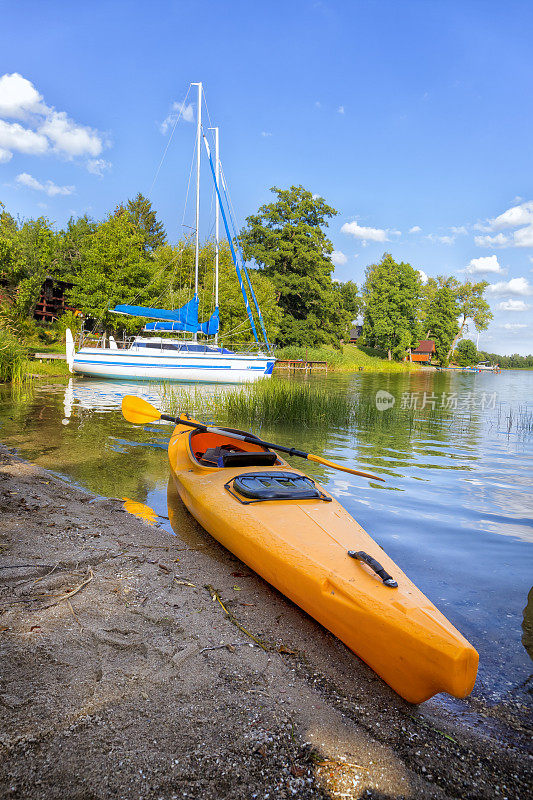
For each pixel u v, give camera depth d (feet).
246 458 18.12
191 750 7.20
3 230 104.99
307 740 7.60
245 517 13.47
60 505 17.74
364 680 9.27
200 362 74.79
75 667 8.87
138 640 9.82
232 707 8.17
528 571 13.80
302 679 9.12
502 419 47.44
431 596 12.26
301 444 31.83
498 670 9.62
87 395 53.16
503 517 18.39
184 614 11.00
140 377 75.31
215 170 77.56
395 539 16.02
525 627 11.04
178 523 17.28
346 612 9.64
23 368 66.03
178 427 26.45
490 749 7.74
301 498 14.55
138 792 6.46
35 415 38.60
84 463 24.56
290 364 151.12
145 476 22.81
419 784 6.97
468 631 10.80
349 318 291.58
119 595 11.60
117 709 7.90
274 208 197.98
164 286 115.65
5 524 15.12
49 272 121.80
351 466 26.25
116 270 106.93
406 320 251.19
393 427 40.24
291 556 11.37
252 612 11.42
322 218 201.46
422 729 8.08
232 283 126.41
